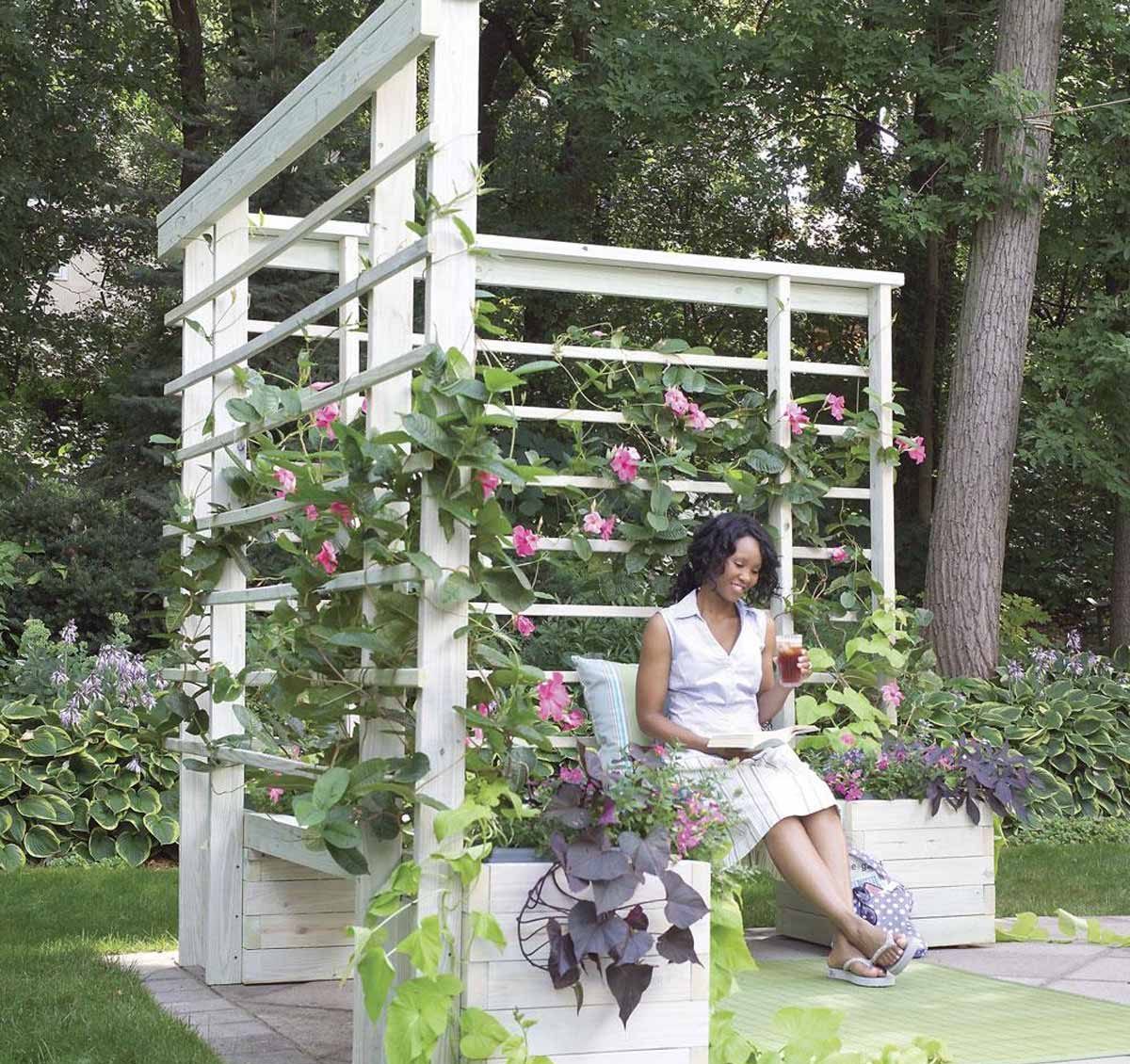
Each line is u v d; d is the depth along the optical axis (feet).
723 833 9.92
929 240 45.55
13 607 35.35
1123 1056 10.93
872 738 17.07
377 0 47.19
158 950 16.17
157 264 44.75
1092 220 40.27
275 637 15.85
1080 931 17.21
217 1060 10.84
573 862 8.73
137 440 38.47
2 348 50.75
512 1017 8.84
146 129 51.90
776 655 14.70
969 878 16.38
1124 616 39.17
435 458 9.21
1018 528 47.98
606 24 43.21
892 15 38.47
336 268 16.72
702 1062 9.15
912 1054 10.12
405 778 8.98
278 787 11.04
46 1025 11.78
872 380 17.75
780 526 17.28
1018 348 31.91
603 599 20.86
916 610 17.78
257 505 12.87
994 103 31.99
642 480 16.44
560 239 46.19
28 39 43.91
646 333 47.73
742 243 50.60
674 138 40.86
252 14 38.63
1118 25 37.35
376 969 8.75
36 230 48.49
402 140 10.73
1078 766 28.30
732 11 49.93
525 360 45.27
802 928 16.55
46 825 23.61
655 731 13.87
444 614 9.25
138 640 36.81
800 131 45.19
